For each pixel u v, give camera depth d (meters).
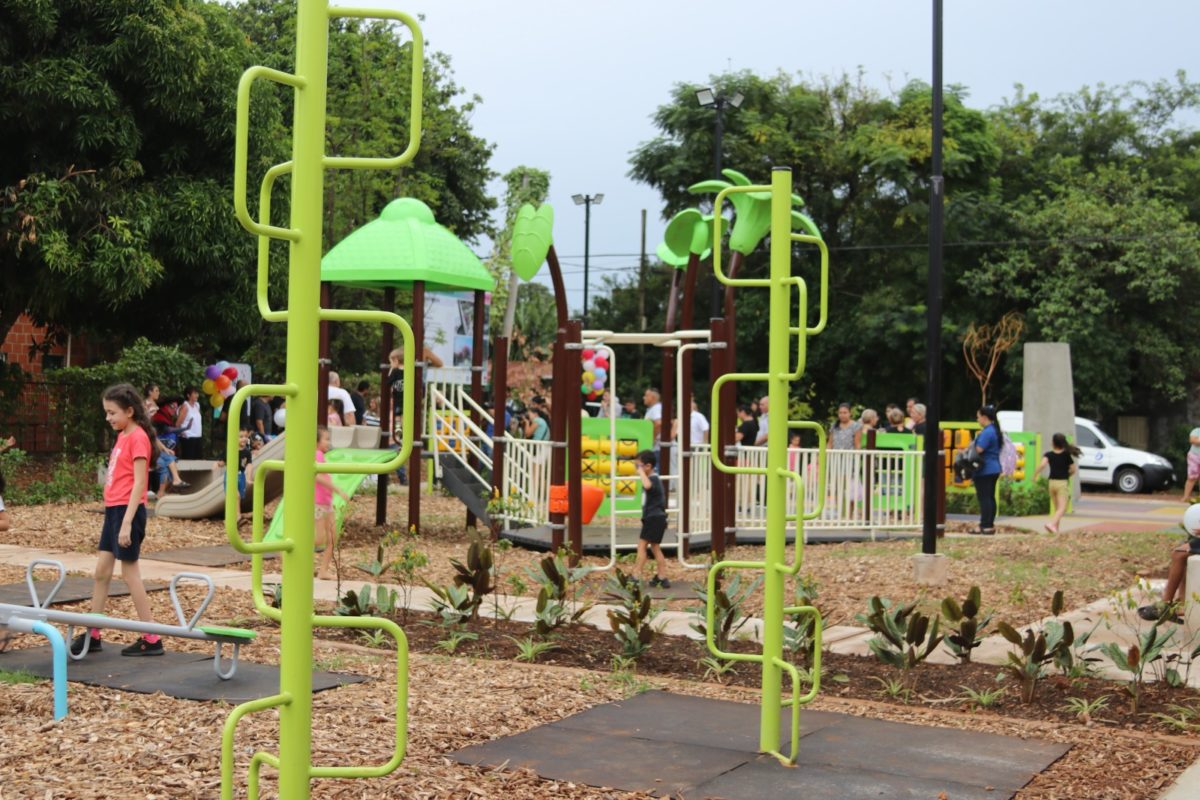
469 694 6.89
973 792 5.35
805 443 32.22
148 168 21.91
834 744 6.12
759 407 20.83
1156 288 34.81
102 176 20.75
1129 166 41.38
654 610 10.10
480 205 44.06
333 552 13.11
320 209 3.31
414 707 6.50
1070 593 11.77
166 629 7.02
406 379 3.34
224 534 15.35
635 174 39.91
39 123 19.95
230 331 23.44
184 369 21.12
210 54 21.72
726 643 8.59
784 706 7.01
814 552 15.01
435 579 12.06
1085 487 34.62
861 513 16.84
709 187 14.51
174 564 12.73
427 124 36.75
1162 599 10.92
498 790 5.18
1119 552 14.87
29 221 19.05
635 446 17.17
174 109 21.14
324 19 3.31
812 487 16.72
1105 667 8.23
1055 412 25.38
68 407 20.44
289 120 29.25
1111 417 38.97
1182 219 38.00
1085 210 36.28
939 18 12.23
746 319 38.06
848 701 7.20
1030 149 40.69
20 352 30.02
